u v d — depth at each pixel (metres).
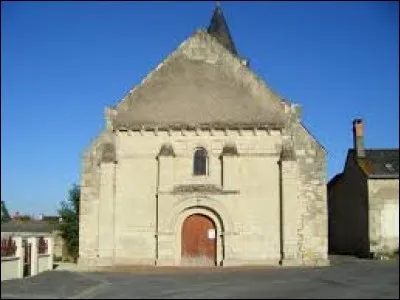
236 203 26.03
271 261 25.66
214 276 21.14
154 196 26.42
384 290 16.69
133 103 27.23
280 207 26.02
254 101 27.12
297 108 26.70
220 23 37.69
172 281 19.67
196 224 26.33
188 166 26.56
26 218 52.84
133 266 25.45
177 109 27.14
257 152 26.50
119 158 26.77
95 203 26.28
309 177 26.12
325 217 25.77
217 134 26.73
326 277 20.08
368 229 33.84
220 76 27.55
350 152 37.81
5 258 21.11
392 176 33.84
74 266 28.72
